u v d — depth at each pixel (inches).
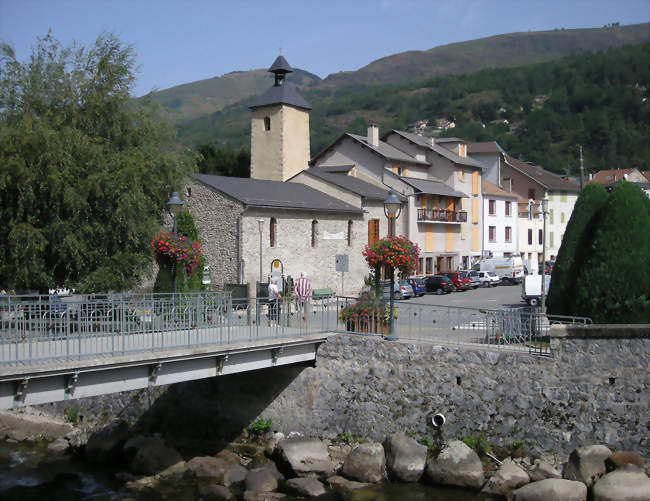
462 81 7150.6
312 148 5689.0
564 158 4483.3
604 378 638.5
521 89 6584.6
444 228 2100.1
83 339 611.2
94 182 841.5
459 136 5502.0
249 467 714.8
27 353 574.6
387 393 729.6
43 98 893.2
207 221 1358.3
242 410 802.8
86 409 875.4
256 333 715.4
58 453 783.7
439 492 625.0
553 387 655.8
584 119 4933.6
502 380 677.9
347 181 1748.3
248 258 1320.1
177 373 621.3
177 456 727.1
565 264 752.3
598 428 636.7
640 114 4869.6
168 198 999.0
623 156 4402.1
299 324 777.6
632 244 681.6
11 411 890.7
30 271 813.9
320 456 691.4
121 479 688.4
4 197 808.9
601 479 577.9
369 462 660.7
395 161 2018.9
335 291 1528.1
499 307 1387.8
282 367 783.7
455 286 1790.1
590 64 6003.9
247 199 1318.9
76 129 877.8
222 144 6437.0
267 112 1967.3
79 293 854.5
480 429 684.7
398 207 797.9
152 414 845.8
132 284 909.8
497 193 2417.6
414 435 712.4
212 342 658.2
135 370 586.6
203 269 1237.1
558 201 2866.6
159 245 778.8
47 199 826.8
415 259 776.3
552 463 645.9
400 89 7760.8
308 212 1455.5
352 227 1594.5
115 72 952.9
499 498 604.1
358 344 748.6
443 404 703.1
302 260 1443.2
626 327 630.5
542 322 764.6
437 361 709.9
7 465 739.4
